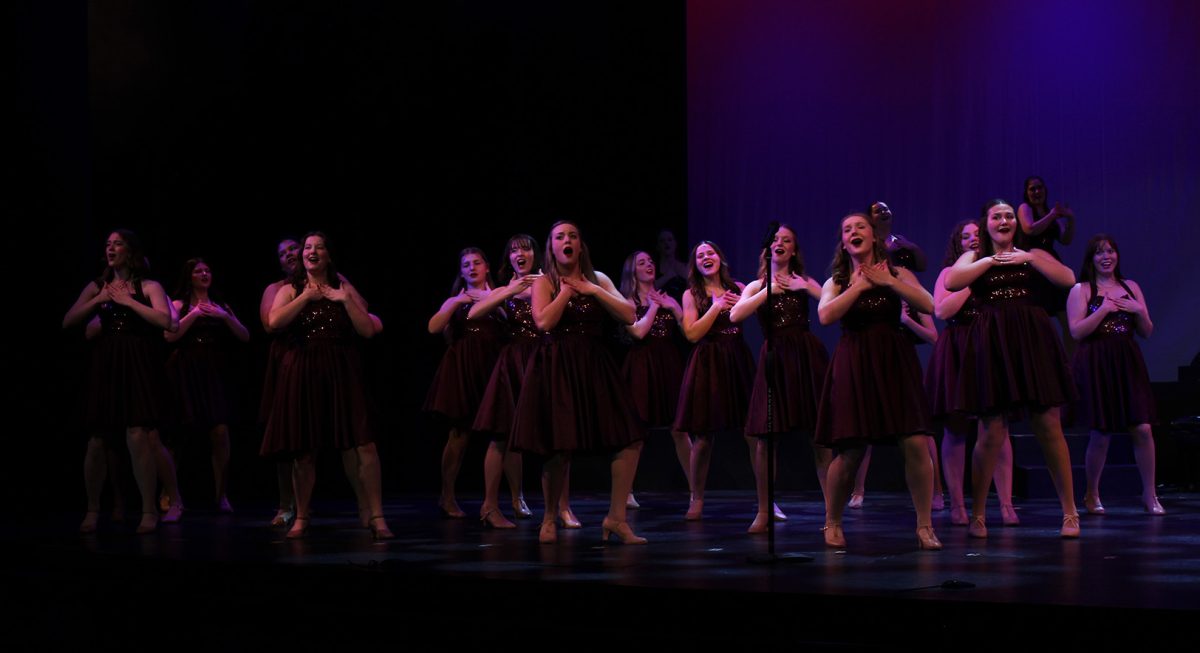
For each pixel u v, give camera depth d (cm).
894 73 833
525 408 425
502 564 363
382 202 791
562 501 496
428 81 798
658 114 852
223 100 763
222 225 765
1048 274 438
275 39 772
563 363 423
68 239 689
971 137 817
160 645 380
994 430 439
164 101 745
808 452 712
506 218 814
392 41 791
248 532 481
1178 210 773
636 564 361
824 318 405
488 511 504
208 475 702
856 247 403
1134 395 537
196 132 756
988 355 440
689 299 535
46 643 400
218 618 368
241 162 768
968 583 305
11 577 410
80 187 701
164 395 507
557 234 427
